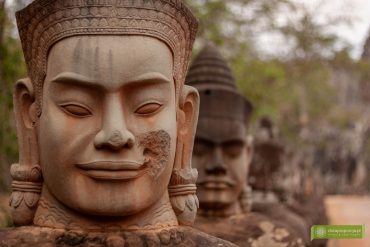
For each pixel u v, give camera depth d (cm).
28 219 351
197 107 375
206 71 619
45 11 328
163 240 333
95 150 318
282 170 1043
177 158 366
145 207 334
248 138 642
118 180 319
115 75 316
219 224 586
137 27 324
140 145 325
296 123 2245
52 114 326
